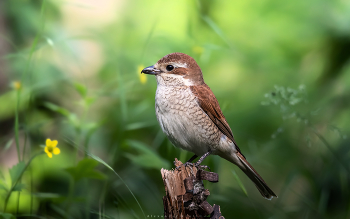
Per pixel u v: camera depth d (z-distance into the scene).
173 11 13.38
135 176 9.31
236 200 9.21
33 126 8.48
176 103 7.40
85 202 7.92
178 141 7.61
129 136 10.94
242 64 12.91
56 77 10.30
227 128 7.80
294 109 8.26
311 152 10.46
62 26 11.46
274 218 8.35
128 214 8.50
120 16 13.80
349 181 9.03
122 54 12.08
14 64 10.54
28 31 10.88
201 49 9.71
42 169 8.94
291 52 12.63
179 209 5.88
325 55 11.66
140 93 11.65
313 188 8.84
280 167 10.70
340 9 11.63
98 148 10.31
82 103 8.61
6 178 8.69
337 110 10.69
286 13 12.54
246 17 13.20
